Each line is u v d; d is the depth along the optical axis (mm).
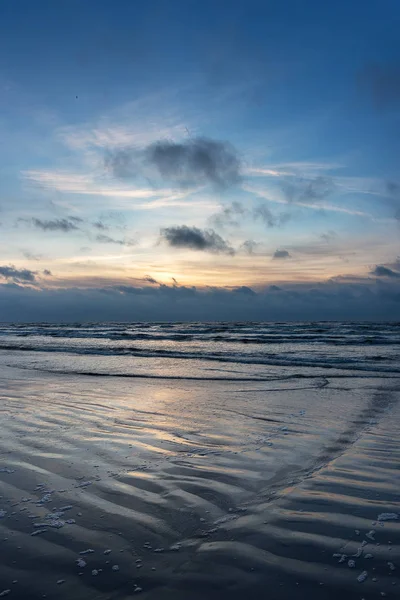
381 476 4031
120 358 17578
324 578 2408
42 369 13570
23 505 3418
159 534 2943
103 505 3420
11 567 2566
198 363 15609
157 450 4938
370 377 11344
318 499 3502
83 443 5219
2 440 5355
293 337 34719
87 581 2426
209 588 2352
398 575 2408
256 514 3238
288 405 7660
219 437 5520
